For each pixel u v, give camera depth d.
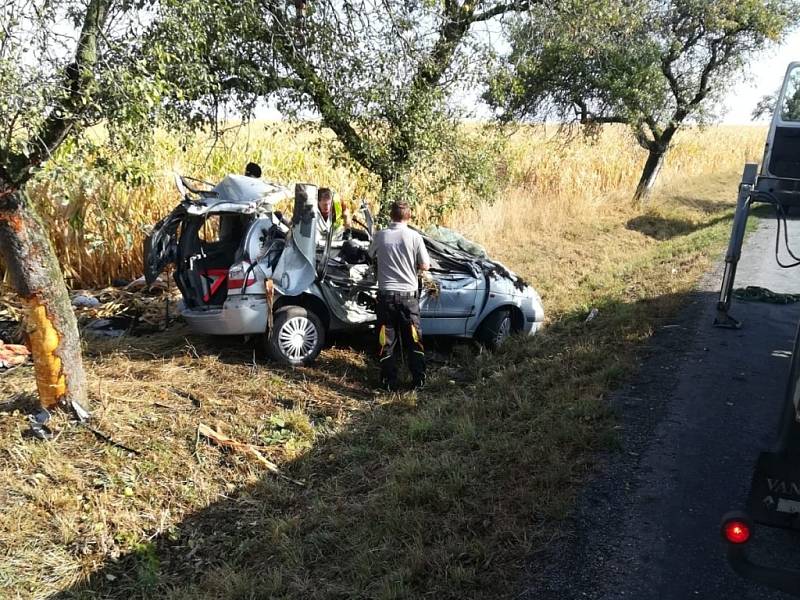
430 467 4.66
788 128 10.34
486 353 7.46
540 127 18.80
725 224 15.88
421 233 8.05
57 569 3.85
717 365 6.55
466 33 8.84
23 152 4.41
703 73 17.84
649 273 10.94
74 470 4.59
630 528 3.91
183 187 6.78
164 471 4.75
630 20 12.80
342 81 7.82
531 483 4.38
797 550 3.77
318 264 6.90
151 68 5.07
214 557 4.08
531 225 14.52
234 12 6.57
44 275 4.84
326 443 5.41
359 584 3.62
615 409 5.43
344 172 12.84
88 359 6.52
